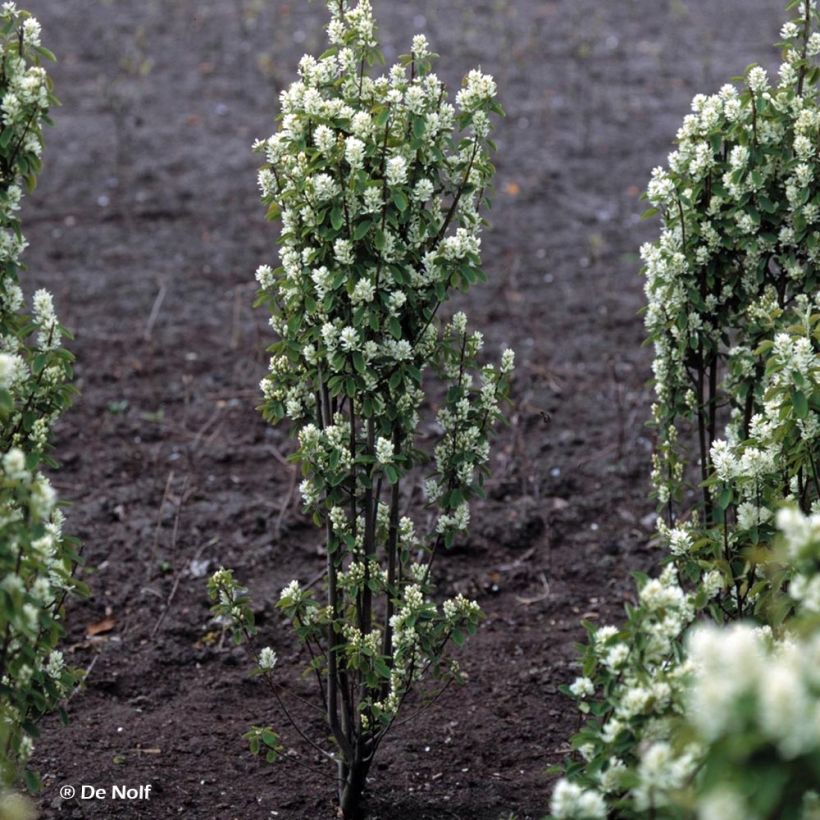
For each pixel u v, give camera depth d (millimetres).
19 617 4523
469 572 8828
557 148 16266
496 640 8055
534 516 9398
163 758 6801
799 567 4383
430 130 5559
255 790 6570
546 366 11570
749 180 6270
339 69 5832
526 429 10641
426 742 7016
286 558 8906
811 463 5750
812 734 3188
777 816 3396
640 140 16469
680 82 18312
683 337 6559
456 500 5961
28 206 14430
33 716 5520
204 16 20859
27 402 5539
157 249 13688
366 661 5785
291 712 7309
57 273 13023
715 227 6445
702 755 3865
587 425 10680
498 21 20688
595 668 4832
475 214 5848
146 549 8844
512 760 6871
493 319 12414
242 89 17844
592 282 13188
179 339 11938
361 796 6445
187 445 10305
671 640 4672
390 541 6020
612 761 4516
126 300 12586
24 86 5305
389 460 5578
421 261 5715
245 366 11539
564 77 18484
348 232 5488
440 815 6375
